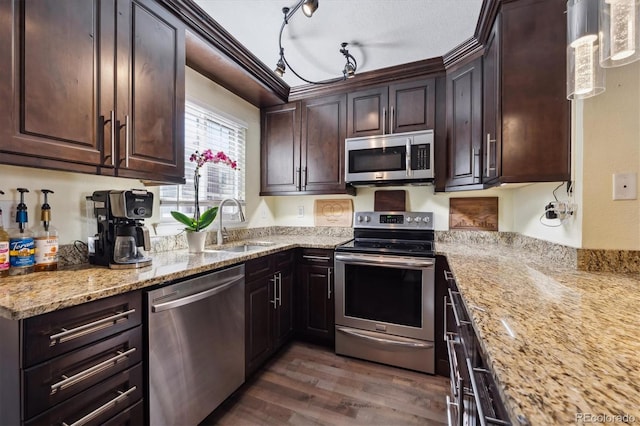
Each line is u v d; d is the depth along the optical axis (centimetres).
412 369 199
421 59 214
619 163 123
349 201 281
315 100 260
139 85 137
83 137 116
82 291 97
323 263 230
